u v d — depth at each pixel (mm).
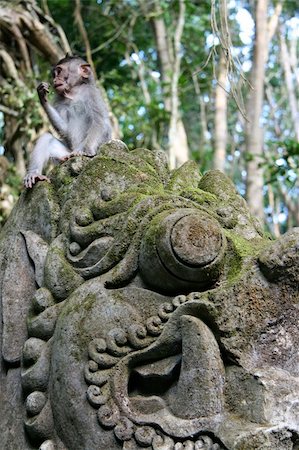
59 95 6383
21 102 8906
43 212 3928
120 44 14203
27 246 3857
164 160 4164
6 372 3766
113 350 3266
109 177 3822
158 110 12648
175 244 3213
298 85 18078
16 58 9297
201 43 14641
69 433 3279
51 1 13867
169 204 3516
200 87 15406
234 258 3338
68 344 3342
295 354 3258
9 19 9180
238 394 3090
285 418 3027
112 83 14445
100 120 6145
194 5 15195
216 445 2988
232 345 3137
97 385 3230
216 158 13961
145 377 3246
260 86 13719
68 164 4027
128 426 3143
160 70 14320
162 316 3254
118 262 3463
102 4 14594
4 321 3768
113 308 3340
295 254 3207
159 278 3301
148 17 13625
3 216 8195
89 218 3664
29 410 3432
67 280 3570
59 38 9906
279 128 18359
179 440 3062
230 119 17250
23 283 3828
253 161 12750
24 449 3484
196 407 3070
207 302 3137
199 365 3086
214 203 3826
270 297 3234
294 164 10867
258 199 12969
